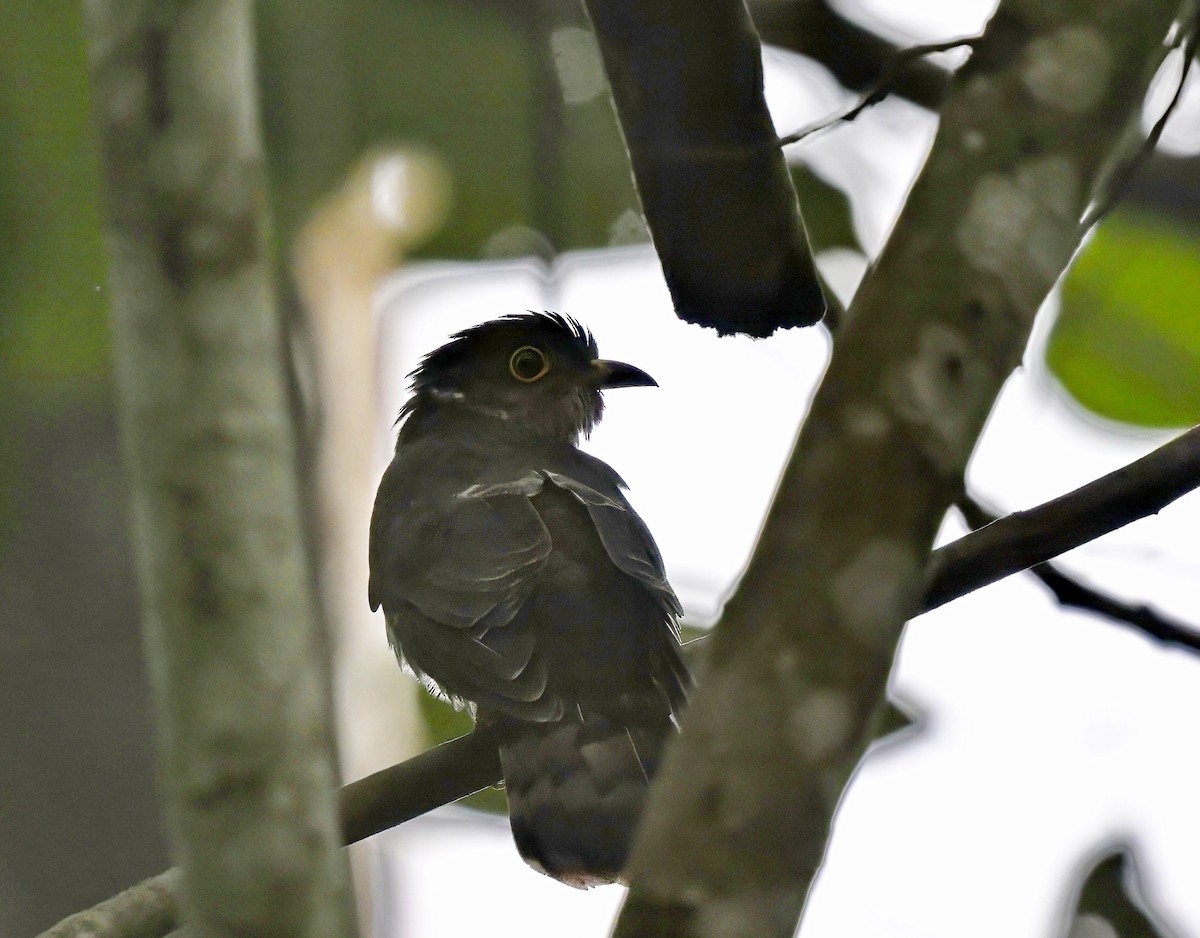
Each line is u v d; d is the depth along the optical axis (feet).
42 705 33.19
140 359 13.11
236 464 13.00
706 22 17.11
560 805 25.84
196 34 13.25
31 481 35.24
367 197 42.37
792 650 12.85
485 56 42.37
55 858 32.45
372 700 38.09
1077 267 39.09
